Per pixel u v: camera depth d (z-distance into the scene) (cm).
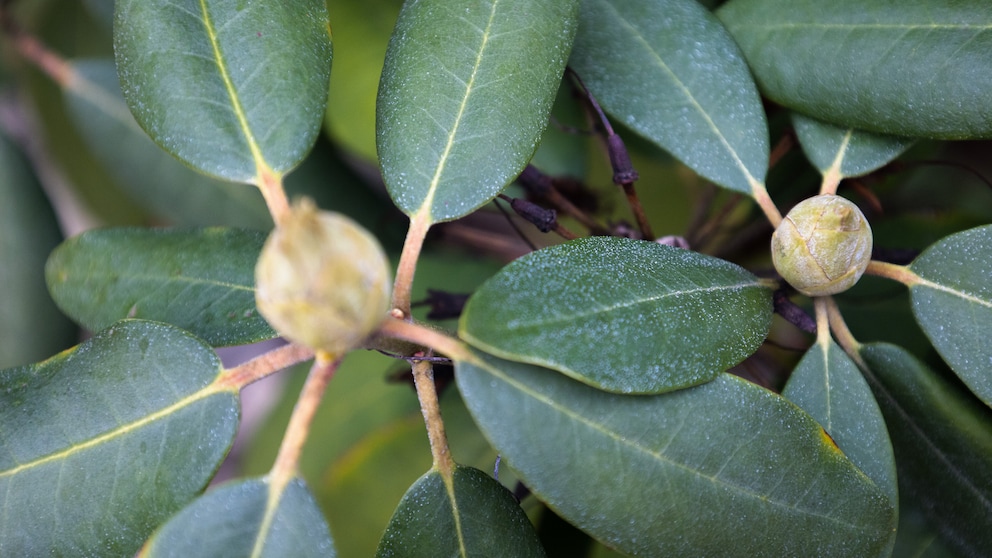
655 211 37
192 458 24
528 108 25
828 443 24
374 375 37
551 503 23
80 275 27
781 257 25
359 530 35
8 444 24
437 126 25
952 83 26
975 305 25
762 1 27
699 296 24
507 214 31
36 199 36
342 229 21
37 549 24
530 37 26
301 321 21
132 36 26
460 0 26
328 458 36
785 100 27
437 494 25
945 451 26
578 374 22
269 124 25
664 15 28
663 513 23
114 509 24
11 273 35
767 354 33
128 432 24
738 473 24
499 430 23
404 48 26
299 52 26
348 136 36
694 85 27
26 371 25
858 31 27
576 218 31
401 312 24
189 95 25
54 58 37
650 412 23
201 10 26
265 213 35
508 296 22
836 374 25
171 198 36
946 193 35
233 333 26
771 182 33
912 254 28
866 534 24
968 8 26
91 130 37
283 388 38
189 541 23
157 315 27
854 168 27
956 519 27
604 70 28
